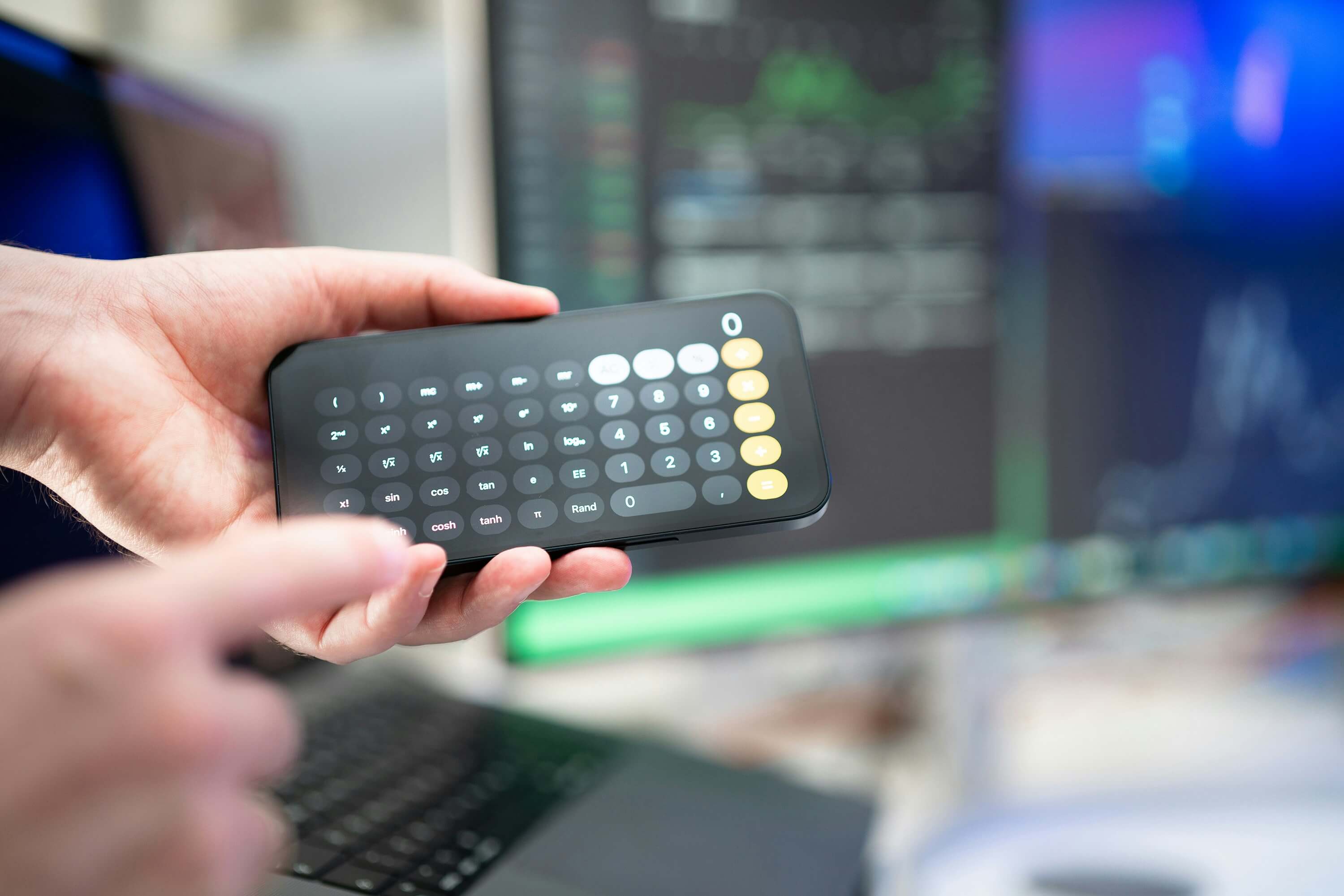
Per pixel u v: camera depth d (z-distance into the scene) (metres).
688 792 0.52
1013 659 0.70
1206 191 0.66
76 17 0.63
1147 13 0.65
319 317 0.47
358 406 0.46
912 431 0.64
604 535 0.45
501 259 0.58
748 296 0.48
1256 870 0.57
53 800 0.26
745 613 0.63
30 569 0.48
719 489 0.46
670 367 0.47
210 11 0.64
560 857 0.47
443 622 0.43
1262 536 0.69
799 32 0.62
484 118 0.58
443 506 0.45
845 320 0.63
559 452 0.46
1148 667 0.73
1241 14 0.66
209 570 0.31
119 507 0.44
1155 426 0.67
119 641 0.27
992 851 0.59
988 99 0.64
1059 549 0.66
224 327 0.46
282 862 0.44
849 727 0.69
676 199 0.61
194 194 0.55
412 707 0.56
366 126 0.66
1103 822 0.61
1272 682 0.73
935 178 0.64
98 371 0.43
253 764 0.31
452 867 0.45
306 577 0.34
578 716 0.66
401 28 0.65
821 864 0.49
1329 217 0.68
